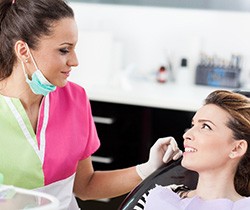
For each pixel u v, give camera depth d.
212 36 3.28
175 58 3.32
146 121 2.98
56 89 1.85
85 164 1.94
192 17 3.29
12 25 1.65
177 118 2.94
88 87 3.08
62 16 1.63
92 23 3.45
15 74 1.72
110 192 1.93
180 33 3.31
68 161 1.82
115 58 3.27
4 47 1.68
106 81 3.17
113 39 3.35
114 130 3.03
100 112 3.03
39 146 1.76
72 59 1.68
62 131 1.82
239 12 3.22
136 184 1.88
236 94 1.58
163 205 1.58
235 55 3.18
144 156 3.03
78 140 1.85
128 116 3.00
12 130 1.74
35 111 1.79
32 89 1.71
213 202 1.54
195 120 1.58
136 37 3.39
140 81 3.28
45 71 1.66
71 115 1.86
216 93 1.59
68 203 1.85
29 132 1.76
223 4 3.23
